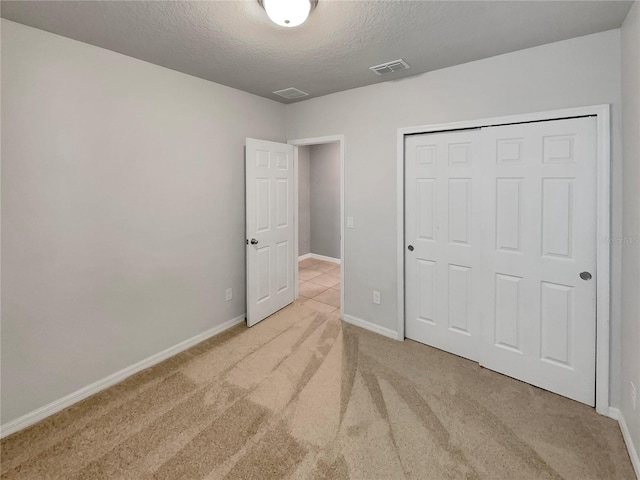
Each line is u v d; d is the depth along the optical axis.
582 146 2.06
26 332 1.97
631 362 1.76
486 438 1.86
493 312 2.49
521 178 2.29
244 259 3.41
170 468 1.67
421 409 2.10
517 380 2.41
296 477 1.62
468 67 2.45
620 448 1.78
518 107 2.26
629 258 1.78
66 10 1.72
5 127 1.83
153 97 2.51
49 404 2.08
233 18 1.82
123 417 2.04
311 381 2.41
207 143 2.94
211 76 2.78
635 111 1.64
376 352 2.82
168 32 1.97
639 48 1.56
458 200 2.64
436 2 1.66
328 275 5.30
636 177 1.64
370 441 1.84
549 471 1.64
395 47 2.18
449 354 2.79
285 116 3.73
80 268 2.19
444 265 2.77
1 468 1.67
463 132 2.56
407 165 2.89
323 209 6.32
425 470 1.65
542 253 2.25
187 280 2.87
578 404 2.14
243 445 1.82
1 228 1.85
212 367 2.60
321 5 1.68
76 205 2.14
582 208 2.09
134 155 2.42
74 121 2.10
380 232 3.09
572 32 1.97
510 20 1.84
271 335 3.15
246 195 3.23
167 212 2.67
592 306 2.09
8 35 1.82
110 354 2.37
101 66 2.20
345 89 3.14
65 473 1.65
